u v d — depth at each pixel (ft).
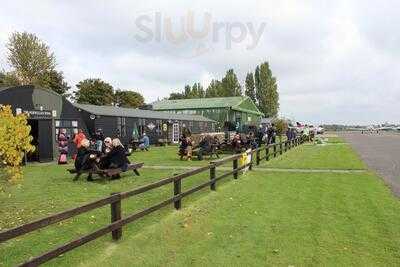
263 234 29.84
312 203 40.47
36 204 39.65
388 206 38.70
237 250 26.40
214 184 45.34
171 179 34.30
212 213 35.63
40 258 20.15
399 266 23.62
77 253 24.80
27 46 208.03
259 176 59.16
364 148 128.06
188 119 186.29
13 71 207.82
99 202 24.93
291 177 58.70
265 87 363.15
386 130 486.79
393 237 28.89
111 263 23.66
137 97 277.03
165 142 152.25
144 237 27.91
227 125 165.68
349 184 52.54
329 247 26.91
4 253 25.20
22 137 38.19
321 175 61.00
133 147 119.14
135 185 51.06
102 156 55.62
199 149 88.53
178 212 34.71
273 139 133.49
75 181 54.54
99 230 24.89
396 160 85.25
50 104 90.74
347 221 33.32
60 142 81.41
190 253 25.76
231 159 52.90
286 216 35.09
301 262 24.30
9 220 33.47
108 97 248.73
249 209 37.60
